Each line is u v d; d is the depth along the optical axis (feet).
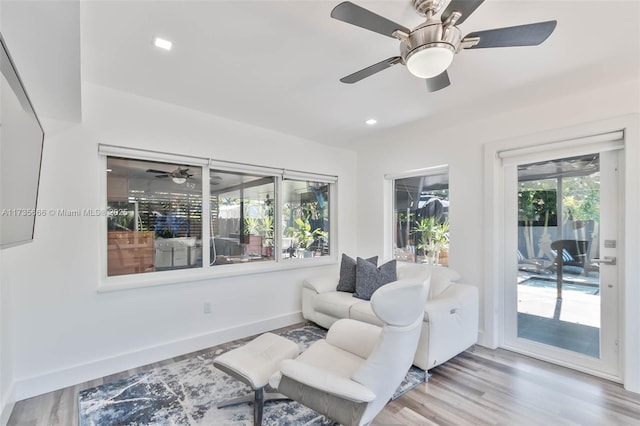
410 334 4.91
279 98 8.55
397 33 4.62
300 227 12.92
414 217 12.69
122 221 8.49
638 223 7.27
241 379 5.81
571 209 8.62
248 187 11.28
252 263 11.31
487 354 9.33
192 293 9.52
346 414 4.54
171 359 8.91
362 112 9.59
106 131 7.98
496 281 9.73
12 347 6.66
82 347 7.63
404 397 6.99
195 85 7.76
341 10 4.01
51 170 7.29
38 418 6.21
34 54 4.39
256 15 5.08
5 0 3.25
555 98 8.43
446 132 11.19
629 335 7.33
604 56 6.30
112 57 6.41
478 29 5.43
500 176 9.91
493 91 8.00
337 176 13.98
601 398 6.97
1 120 3.55
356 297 10.56
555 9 4.91
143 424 6.03
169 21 5.22
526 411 6.48
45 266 7.19
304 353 6.54
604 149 7.89
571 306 8.57
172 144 9.08
